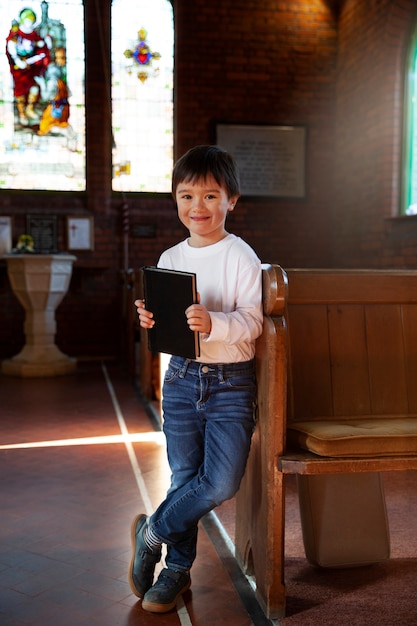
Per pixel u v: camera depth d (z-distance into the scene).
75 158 8.02
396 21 6.78
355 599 1.97
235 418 1.83
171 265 1.93
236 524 2.26
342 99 8.15
